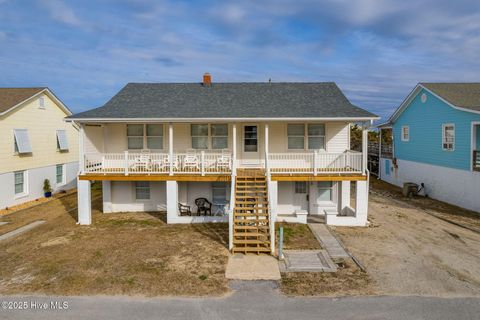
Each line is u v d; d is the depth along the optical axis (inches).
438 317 284.8
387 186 1058.7
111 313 294.5
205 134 670.5
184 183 679.1
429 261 412.5
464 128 721.0
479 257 426.9
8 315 292.0
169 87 761.0
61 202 831.1
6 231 573.3
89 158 621.0
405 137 1004.6
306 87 748.6
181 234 526.3
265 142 599.2
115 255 434.0
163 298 321.1
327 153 615.2
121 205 702.5
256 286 345.1
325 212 595.2
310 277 366.9
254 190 555.5
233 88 751.1
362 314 290.4
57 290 338.3
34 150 864.3
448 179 783.7
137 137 674.2
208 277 366.3
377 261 412.8
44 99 905.5
